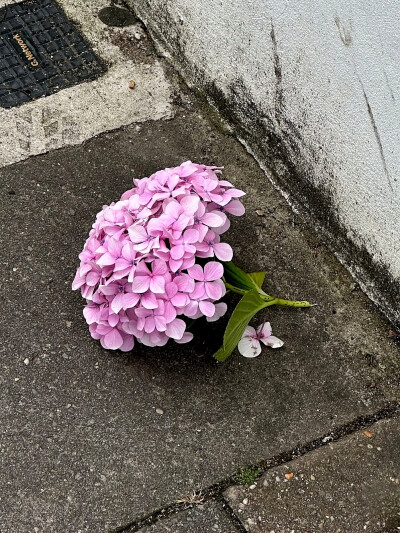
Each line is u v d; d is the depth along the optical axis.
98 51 0.97
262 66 0.81
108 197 0.84
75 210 0.83
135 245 0.67
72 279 0.78
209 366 0.73
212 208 0.72
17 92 0.92
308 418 0.70
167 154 0.89
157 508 0.65
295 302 0.76
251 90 0.85
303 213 0.84
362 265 0.78
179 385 0.71
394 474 0.67
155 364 0.72
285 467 0.67
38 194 0.83
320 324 0.76
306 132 0.78
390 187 0.69
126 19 1.01
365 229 0.75
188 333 0.70
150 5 0.97
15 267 0.78
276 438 0.69
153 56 0.98
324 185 0.79
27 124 0.89
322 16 0.70
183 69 0.96
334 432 0.69
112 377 0.71
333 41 0.69
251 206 0.85
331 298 0.78
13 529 0.63
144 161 0.88
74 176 0.85
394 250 0.72
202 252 0.69
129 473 0.66
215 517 0.64
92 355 0.73
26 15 0.99
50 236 0.80
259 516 0.64
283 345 0.74
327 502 0.65
